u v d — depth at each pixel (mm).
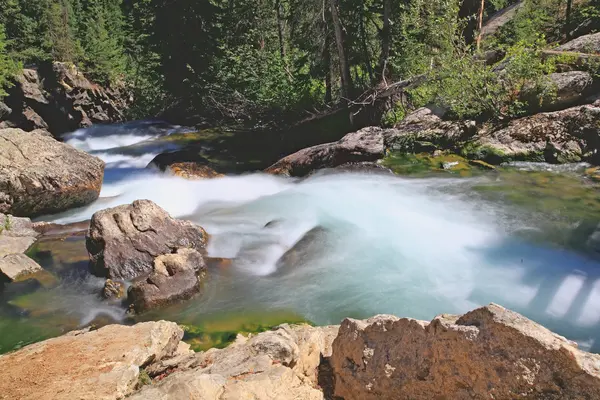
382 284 7547
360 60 20719
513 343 3047
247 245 9078
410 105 16688
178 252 7906
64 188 11719
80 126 30062
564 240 8430
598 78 12664
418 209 10195
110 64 33625
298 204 10906
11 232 9688
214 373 4324
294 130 18625
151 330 5312
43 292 7730
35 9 31406
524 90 13172
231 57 22703
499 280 7457
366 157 13109
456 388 3324
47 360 4660
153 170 14953
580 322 6328
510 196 10352
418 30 16391
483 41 16766
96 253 8391
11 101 26438
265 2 26297
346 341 4297
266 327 6574
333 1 17656
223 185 13227
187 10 24109
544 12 17828
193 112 24812
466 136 13242
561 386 2887
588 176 10914
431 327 3568
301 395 4008
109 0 38438
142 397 3721
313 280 7781
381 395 3838
